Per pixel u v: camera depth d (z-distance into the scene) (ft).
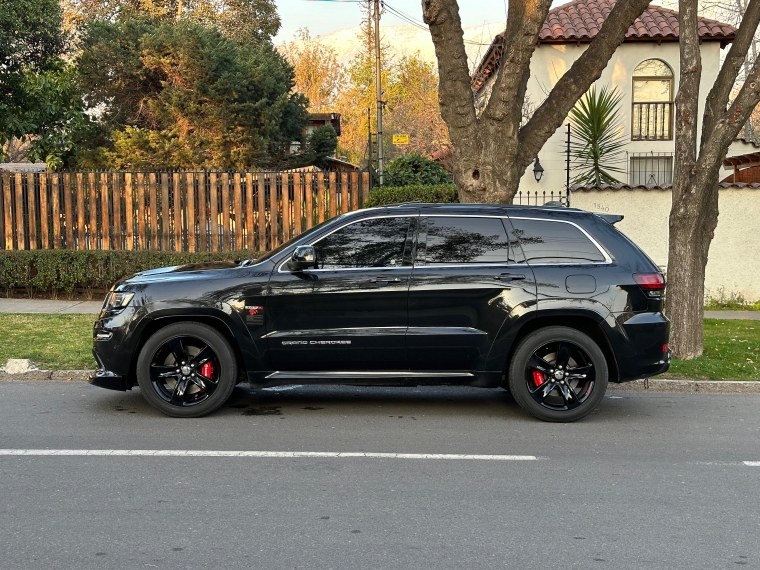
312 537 14.14
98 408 24.36
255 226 49.06
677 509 15.81
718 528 14.79
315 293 22.77
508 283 22.79
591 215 23.71
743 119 30.32
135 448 19.86
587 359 22.99
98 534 14.19
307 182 48.42
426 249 23.22
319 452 19.67
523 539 14.14
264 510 15.49
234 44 104.83
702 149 32.12
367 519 15.06
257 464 18.60
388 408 24.94
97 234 49.03
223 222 48.65
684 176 31.60
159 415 23.54
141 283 23.26
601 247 23.31
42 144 60.23
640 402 26.21
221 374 23.07
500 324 22.75
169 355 23.40
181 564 12.94
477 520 15.07
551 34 66.03
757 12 30.94
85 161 92.38
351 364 23.00
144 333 23.52
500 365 22.97
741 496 16.66
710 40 66.49
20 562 12.96
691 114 31.35
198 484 17.07
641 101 68.33
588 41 66.44
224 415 23.71
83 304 45.34
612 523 14.98
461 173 32.19
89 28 98.63
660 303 23.29
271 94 101.09
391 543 13.88
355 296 22.75
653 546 13.88
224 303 22.79
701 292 32.01
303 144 110.22
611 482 17.53
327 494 16.49
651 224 46.91
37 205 49.24
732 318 42.47
